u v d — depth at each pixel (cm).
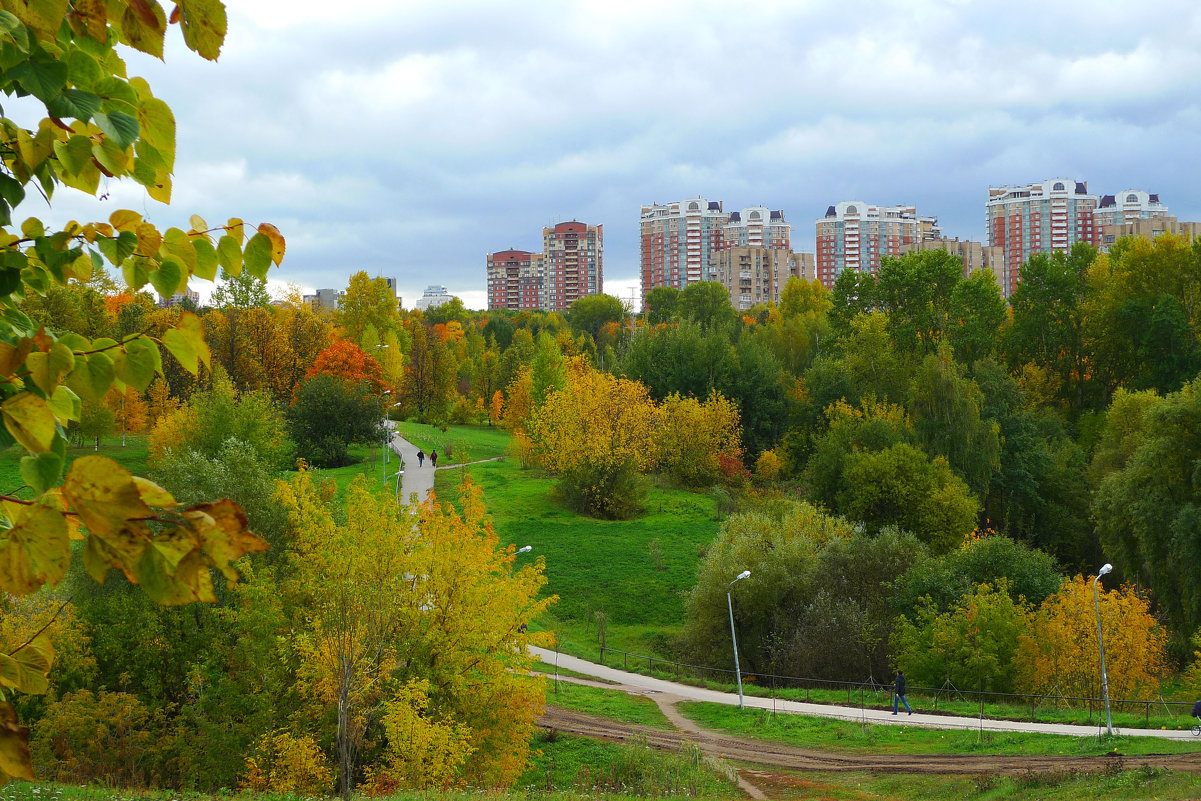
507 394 11162
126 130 195
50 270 227
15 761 195
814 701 3603
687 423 7588
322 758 1916
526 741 2372
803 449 7694
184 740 2095
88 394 208
